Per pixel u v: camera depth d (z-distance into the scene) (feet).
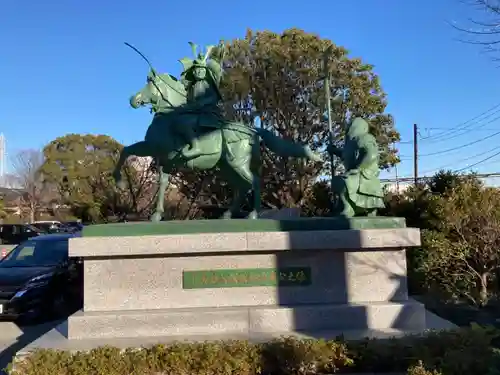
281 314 22.45
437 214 35.27
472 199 33.83
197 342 19.85
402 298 23.70
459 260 33.63
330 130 28.04
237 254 23.40
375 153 25.30
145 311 22.74
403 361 18.49
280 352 18.51
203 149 25.61
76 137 118.21
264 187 70.69
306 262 23.58
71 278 38.75
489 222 32.96
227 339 20.90
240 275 23.34
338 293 23.52
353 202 24.97
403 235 23.34
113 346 19.93
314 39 69.10
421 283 35.42
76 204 108.68
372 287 23.66
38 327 32.99
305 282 23.49
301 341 19.15
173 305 23.15
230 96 68.39
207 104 26.66
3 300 33.17
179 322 22.24
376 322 22.62
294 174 70.28
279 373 18.65
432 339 18.97
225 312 22.41
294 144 26.63
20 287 33.73
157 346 19.21
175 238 22.79
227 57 69.62
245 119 69.67
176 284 23.21
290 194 70.85
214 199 73.26
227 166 26.30
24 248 40.29
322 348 18.52
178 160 25.80
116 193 77.15
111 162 108.58
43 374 18.10
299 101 69.26
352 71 69.77
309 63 68.08
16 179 176.76
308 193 70.44
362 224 23.73
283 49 67.72
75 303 39.04
